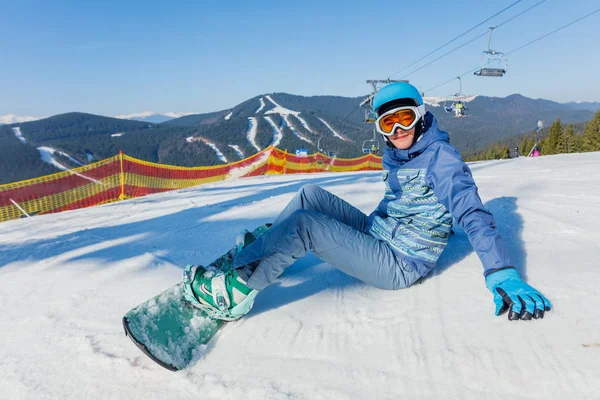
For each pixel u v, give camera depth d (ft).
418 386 4.21
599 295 5.11
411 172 6.09
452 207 5.65
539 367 4.12
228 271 5.62
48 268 9.57
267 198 18.40
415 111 5.82
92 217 18.58
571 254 6.52
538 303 4.84
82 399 4.67
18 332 6.38
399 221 6.40
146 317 5.26
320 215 5.81
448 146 5.75
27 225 17.92
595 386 3.77
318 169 99.30
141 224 14.75
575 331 4.51
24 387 4.99
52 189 43.01
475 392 4.00
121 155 48.70
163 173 52.44
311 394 4.34
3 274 9.48
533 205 10.10
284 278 7.46
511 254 6.90
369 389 4.29
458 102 80.79
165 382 4.85
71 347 5.75
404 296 6.10
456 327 5.04
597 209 9.04
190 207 18.29
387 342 5.02
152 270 8.82
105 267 9.23
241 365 5.00
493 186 14.23
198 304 5.66
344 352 4.97
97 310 6.91
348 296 6.40
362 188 18.11
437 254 6.29
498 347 4.51
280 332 5.61
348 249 5.88
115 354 5.46
